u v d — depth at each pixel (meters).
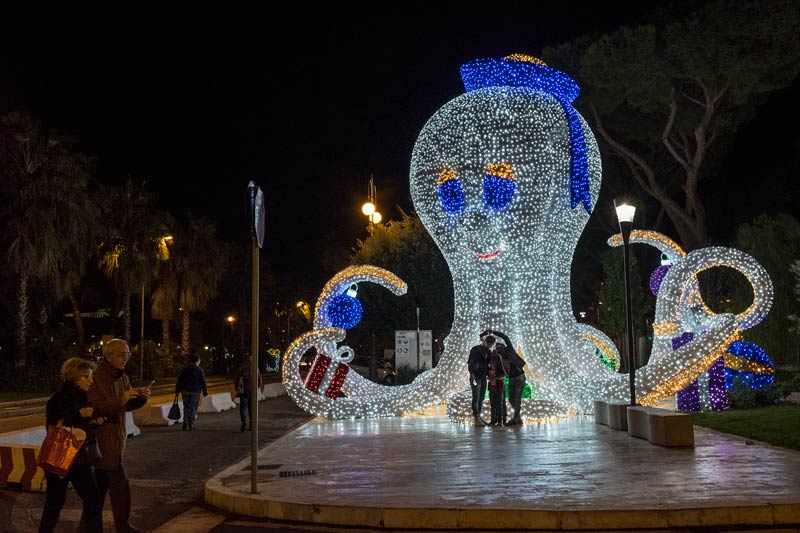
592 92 32.72
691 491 7.17
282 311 74.88
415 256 28.98
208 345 64.69
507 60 14.99
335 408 15.84
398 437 12.30
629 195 36.06
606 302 31.98
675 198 38.56
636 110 33.59
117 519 6.29
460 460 9.52
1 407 27.78
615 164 35.94
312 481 8.34
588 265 37.91
